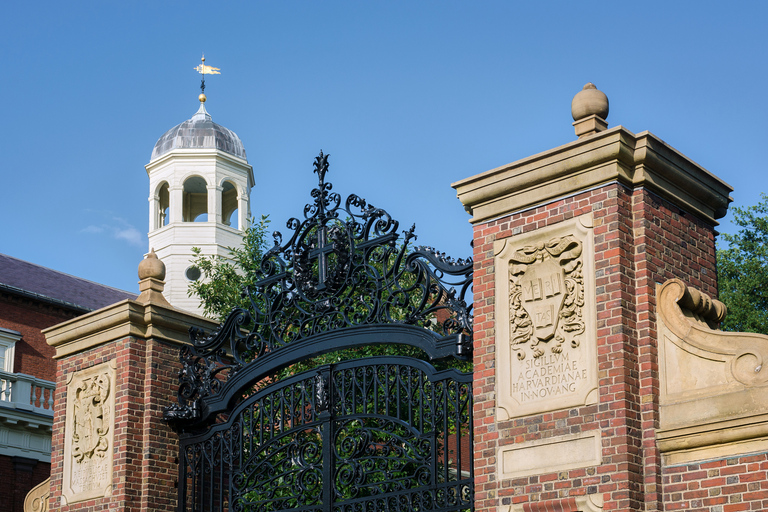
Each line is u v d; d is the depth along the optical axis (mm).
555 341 8961
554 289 9062
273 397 12188
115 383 13328
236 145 37500
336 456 11227
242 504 12102
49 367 26875
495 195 9695
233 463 12922
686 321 8539
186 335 13766
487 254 9711
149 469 12930
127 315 13242
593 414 8539
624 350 8492
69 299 28203
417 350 17688
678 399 8398
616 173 8859
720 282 24203
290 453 11867
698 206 9680
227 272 21422
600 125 9344
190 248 34438
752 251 24484
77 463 13531
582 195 9102
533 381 9031
